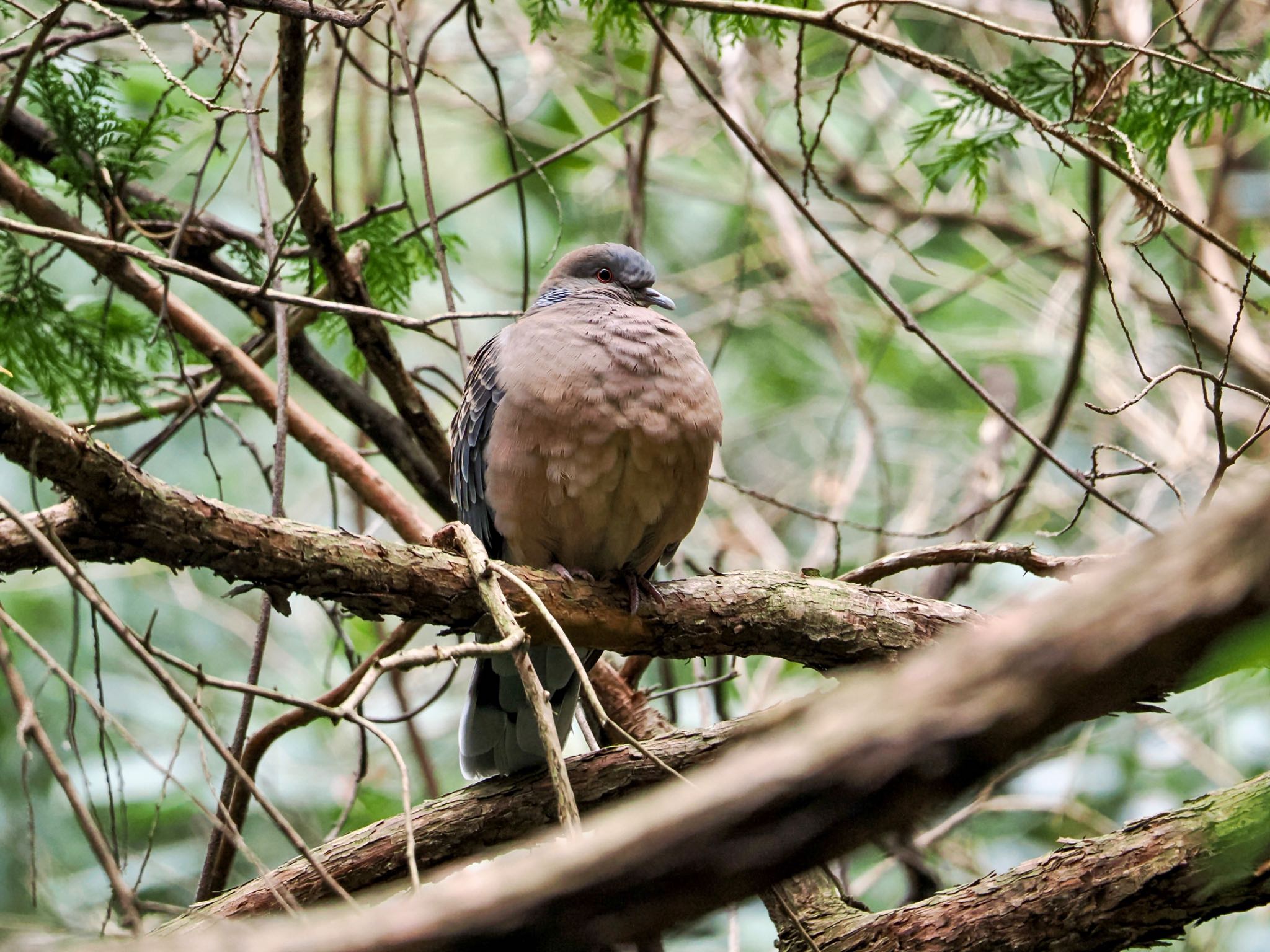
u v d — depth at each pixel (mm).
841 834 2943
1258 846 5797
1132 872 6566
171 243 10070
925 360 17016
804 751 2953
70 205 11539
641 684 15516
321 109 13539
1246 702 11672
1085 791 12953
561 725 8734
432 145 16766
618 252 10789
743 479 16672
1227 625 2703
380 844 7602
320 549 6730
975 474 14328
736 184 16984
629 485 8672
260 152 9102
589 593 7883
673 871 2992
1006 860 12773
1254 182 16375
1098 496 7891
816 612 8000
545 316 9234
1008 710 2803
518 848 7691
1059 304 15047
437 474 10727
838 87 8805
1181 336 15547
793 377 17375
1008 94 8969
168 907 6031
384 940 3092
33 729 4578
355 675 9273
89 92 9102
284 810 12898
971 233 16500
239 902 7395
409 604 7000
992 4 14742
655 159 16609
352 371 11562
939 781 2875
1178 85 9211
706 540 15281
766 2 10023
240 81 8984
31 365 9516
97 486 6066
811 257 15070
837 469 15516
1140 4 12844
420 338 16812
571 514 8766
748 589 8047
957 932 6969
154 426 15570
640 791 7668
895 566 8766
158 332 8992
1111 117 9281
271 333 10656
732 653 8141
